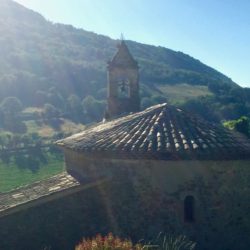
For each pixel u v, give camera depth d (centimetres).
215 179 1142
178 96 8000
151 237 1142
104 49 13575
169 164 1123
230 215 1158
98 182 1177
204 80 10281
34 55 10762
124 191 1166
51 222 1142
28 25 14050
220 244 1149
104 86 9188
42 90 8531
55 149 4662
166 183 1130
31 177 3528
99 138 1230
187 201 1147
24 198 1199
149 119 1251
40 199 1127
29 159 4297
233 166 1156
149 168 1138
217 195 1145
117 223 1173
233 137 1198
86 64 10481
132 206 1159
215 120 5872
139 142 1134
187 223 1134
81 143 1248
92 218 1177
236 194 1163
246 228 1176
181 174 1128
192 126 1200
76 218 1163
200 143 1107
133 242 1153
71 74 9519
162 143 1110
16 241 1114
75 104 7725
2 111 6869
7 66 9606
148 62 11106
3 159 4253
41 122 6850
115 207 1176
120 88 2128
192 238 1135
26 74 8988
